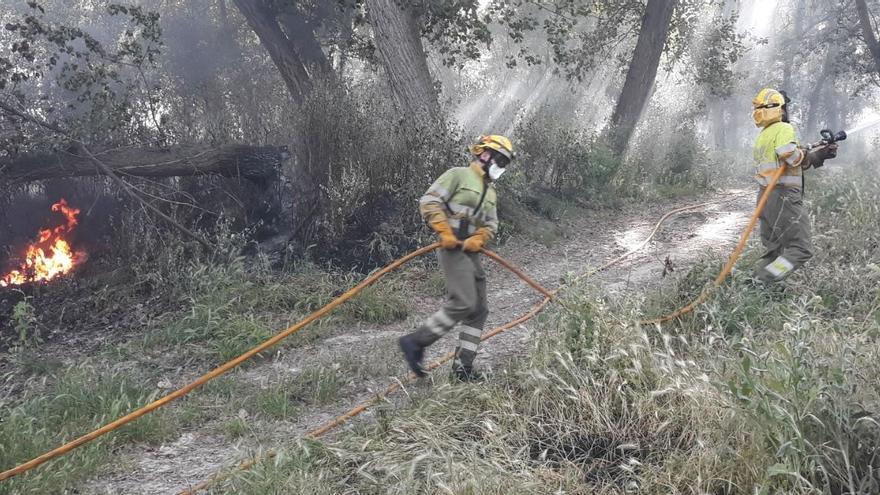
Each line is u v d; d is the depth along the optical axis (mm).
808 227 6258
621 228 11352
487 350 6074
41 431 4680
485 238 4945
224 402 5457
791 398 3461
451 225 4914
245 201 10094
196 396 5547
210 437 4891
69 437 4812
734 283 5965
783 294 6121
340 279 8258
